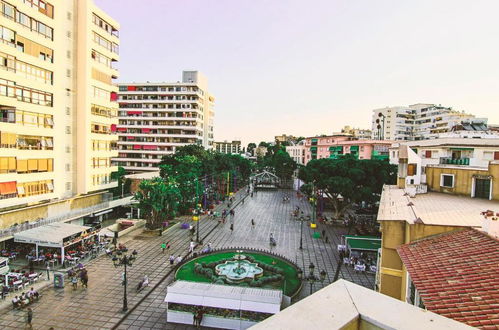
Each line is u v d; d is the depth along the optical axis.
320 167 50.06
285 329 3.27
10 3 31.86
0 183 31.11
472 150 37.22
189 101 85.00
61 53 38.66
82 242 34.56
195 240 40.69
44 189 36.81
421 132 108.31
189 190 54.09
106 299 24.80
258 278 29.03
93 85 44.47
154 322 22.05
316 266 33.00
